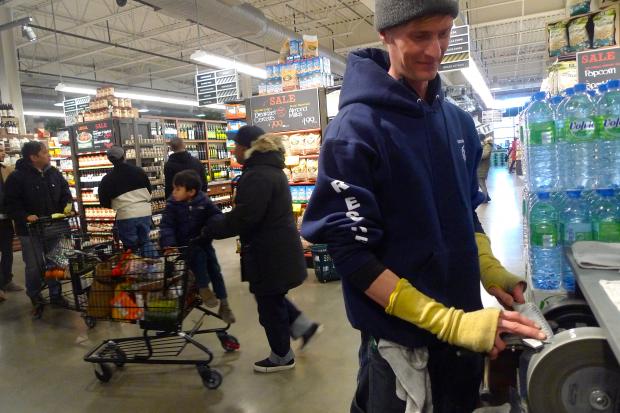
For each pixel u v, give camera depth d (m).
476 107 19.28
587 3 3.19
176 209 3.33
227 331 3.66
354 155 0.93
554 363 0.98
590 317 1.55
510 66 20.59
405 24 0.89
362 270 0.92
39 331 3.96
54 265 4.16
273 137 2.82
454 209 1.04
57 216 4.35
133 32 12.08
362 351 1.16
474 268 1.06
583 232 1.86
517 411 1.09
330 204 0.95
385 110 0.98
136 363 3.04
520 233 6.60
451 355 1.06
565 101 1.99
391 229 0.98
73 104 10.62
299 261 2.84
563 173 1.95
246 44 14.16
